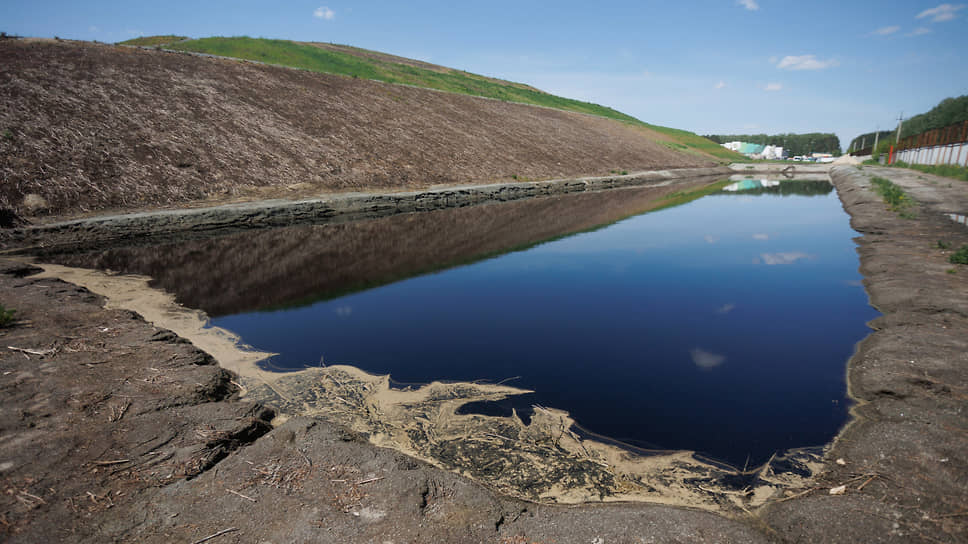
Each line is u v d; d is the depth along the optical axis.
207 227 13.70
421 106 35.91
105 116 16.95
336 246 11.21
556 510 2.68
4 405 3.42
